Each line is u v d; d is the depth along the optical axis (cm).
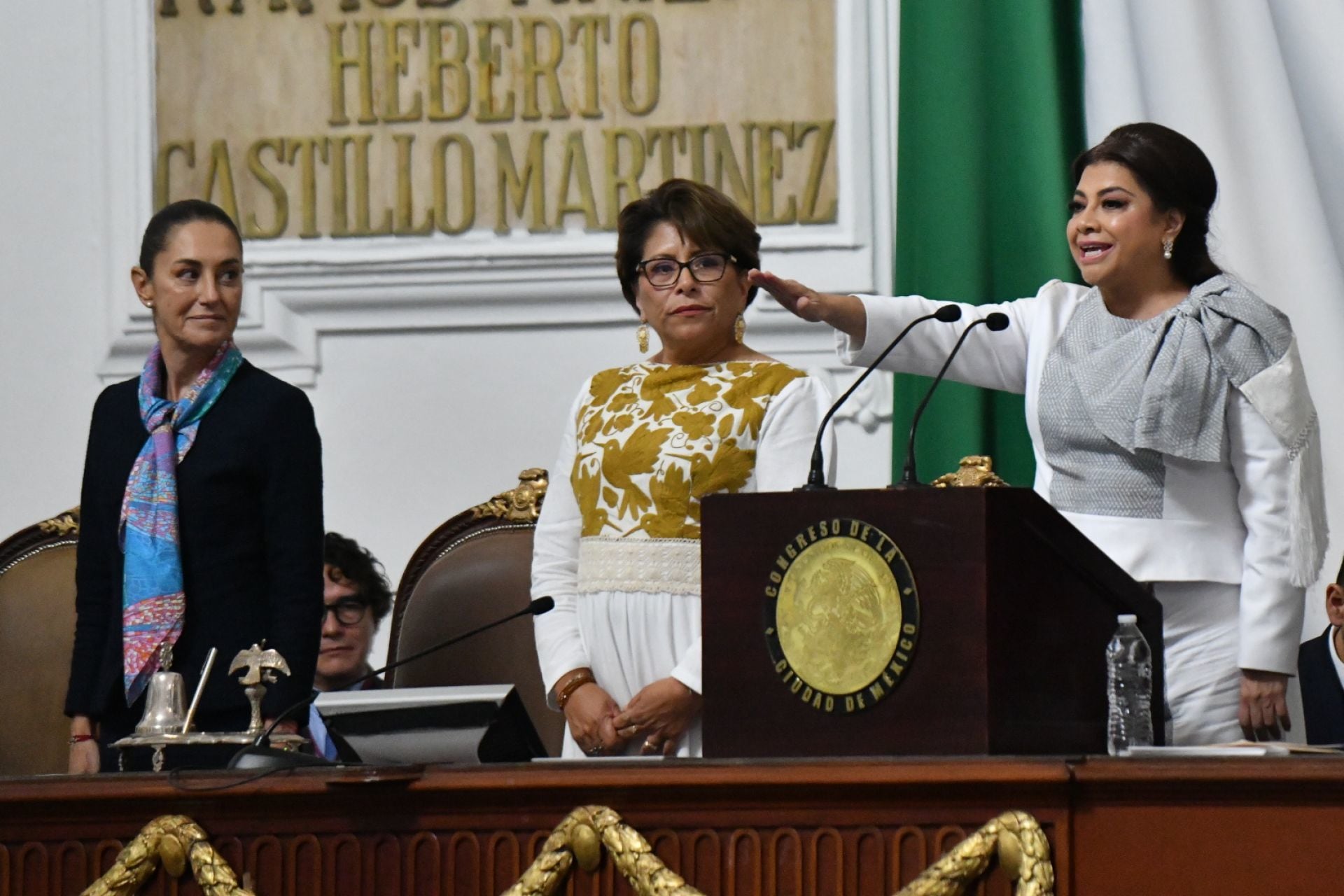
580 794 648
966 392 1407
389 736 746
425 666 1173
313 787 663
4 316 1577
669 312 1003
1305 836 597
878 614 670
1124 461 945
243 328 1540
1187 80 1429
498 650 1168
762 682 689
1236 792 604
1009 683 662
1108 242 968
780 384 982
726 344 1026
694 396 984
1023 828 604
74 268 1575
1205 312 947
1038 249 1423
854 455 1459
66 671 1249
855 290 1490
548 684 977
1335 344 1385
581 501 994
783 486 950
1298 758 599
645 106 1532
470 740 740
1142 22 1443
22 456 1562
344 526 1529
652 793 640
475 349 1533
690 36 1532
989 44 1452
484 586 1180
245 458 1004
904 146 1460
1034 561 682
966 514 660
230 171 1566
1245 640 920
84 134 1585
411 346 1539
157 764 836
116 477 1023
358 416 1536
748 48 1525
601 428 997
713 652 698
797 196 1508
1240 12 1433
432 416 1530
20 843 693
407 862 662
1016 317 1009
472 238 1539
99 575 1032
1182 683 933
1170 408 928
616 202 1529
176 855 671
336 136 1560
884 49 1508
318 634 996
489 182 1541
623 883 641
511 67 1548
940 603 662
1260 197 1409
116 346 1555
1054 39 1447
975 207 1430
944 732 658
